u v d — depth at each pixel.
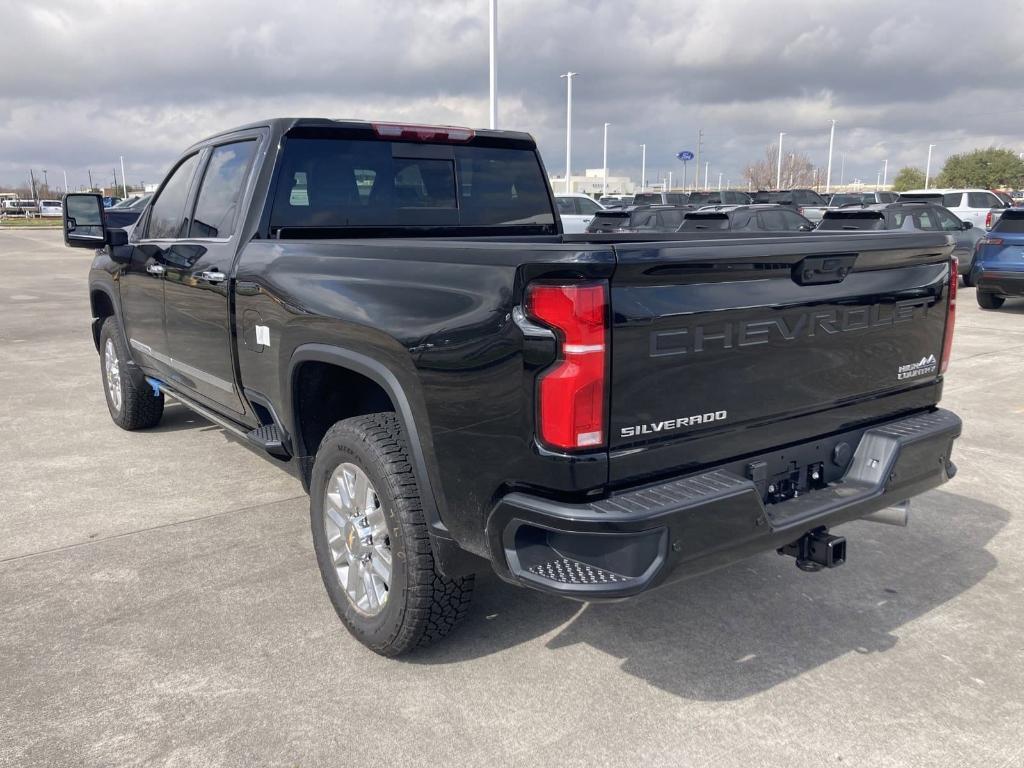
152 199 5.19
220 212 4.24
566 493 2.41
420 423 2.77
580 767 2.60
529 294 2.39
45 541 4.30
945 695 2.99
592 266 2.28
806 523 2.79
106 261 5.82
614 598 2.38
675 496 2.47
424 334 2.70
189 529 4.46
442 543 2.82
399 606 3.01
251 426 4.16
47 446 6.01
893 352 3.22
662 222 17.22
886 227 15.63
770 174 79.94
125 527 4.49
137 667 3.13
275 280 3.50
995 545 4.26
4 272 21.81
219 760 2.62
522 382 2.41
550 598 3.71
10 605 3.61
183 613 3.54
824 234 3.15
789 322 2.79
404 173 4.29
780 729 2.79
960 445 5.89
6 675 3.07
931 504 4.82
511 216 4.73
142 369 5.71
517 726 2.80
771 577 3.92
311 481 3.46
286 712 2.87
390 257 2.91
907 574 3.94
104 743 2.69
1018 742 2.72
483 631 3.42
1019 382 7.82
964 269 16.58
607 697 2.97
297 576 3.90
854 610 3.60
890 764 2.62
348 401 3.69
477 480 2.62
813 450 3.02
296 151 3.94
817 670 3.14
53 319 12.78
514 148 4.72
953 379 7.96
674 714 2.87
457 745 2.70
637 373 2.43
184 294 4.47
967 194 22.67
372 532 3.15
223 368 4.16
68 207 5.16
